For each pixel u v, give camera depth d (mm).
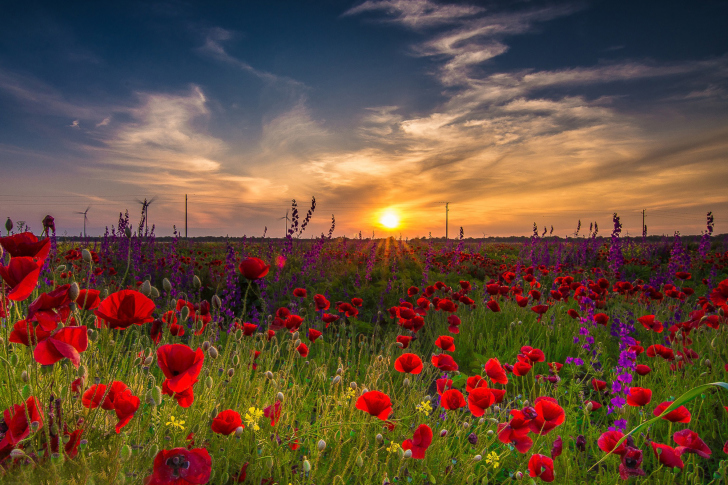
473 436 2338
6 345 1920
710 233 11734
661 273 11664
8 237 1510
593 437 3061
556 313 6641
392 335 5215
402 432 2650
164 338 2242
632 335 5684
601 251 15758
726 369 3891
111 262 8656
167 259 9711
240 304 6297
